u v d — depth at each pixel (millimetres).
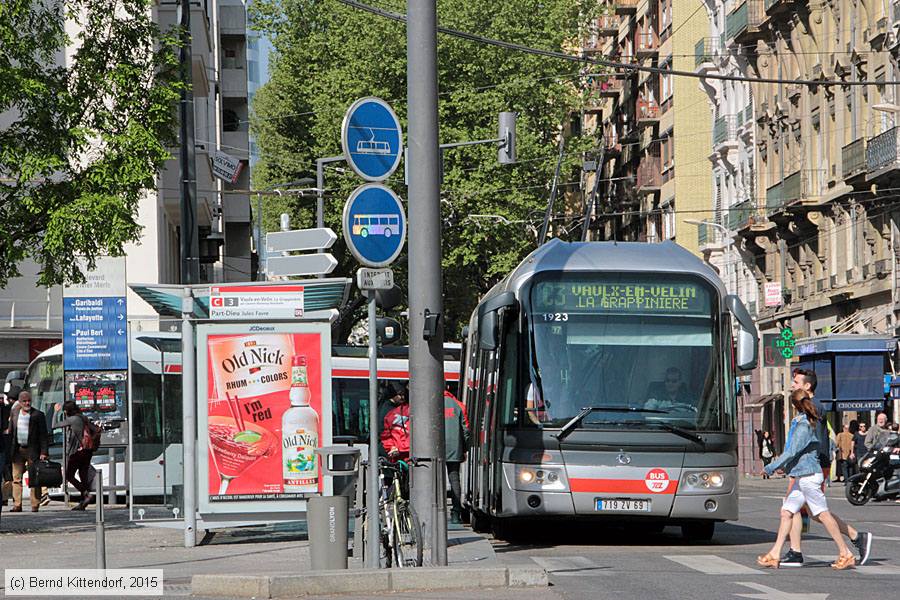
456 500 28000
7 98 28453
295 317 25031
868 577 19969
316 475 25047
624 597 17203
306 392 25094
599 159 85625
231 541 26016
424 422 20375
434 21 20234
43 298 59469
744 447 84938
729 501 25109
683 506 24875
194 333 24938
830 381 62875
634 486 24828
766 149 83438
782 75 79812
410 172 20250
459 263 79375
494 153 77000
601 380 25266
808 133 75375
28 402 37250
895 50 63250
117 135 29562
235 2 102000
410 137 20188
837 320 70875
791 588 18312
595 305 25609
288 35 90688
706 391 25328
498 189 77250
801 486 21656
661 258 26234
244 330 24969
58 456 44438
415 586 18203
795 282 78688
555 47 80750
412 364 20422
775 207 77625
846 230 69375
